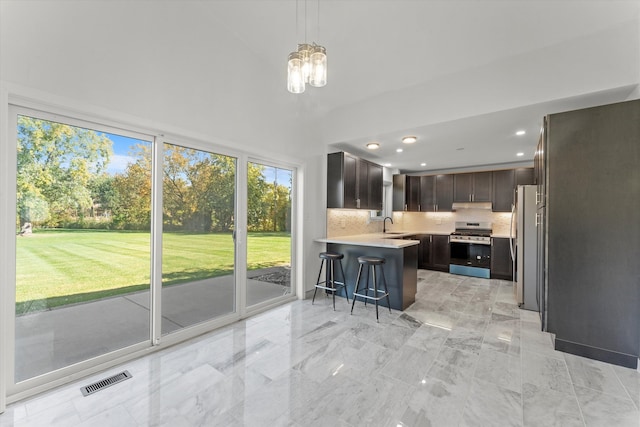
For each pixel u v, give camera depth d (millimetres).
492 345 2506
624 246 2135
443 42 2701
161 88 2330
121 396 1783
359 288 3832
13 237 1731
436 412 1650
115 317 2262
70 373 1927
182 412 1646
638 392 1831
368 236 4754
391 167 6145
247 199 3211
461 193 5766
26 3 1666
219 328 2857
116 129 2152
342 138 4027
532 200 3479
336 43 2912
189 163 2672
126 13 2113
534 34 2449
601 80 2312
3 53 1597
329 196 4305
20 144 1761
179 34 2455
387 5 2418
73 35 1850
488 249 5168
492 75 2840
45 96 1737
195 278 2730
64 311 1999
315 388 1879
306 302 3758
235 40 2945
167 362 2193
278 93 3486
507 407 1694
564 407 1691
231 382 1938
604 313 2205
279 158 3502
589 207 2250
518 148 4383
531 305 3445
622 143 2135
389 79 3334
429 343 2543
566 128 2334
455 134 3664
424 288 4465
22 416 1597
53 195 1907
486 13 2350
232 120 2926
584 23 2275
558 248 2377
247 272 3264
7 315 1701
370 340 2600
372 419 1596
